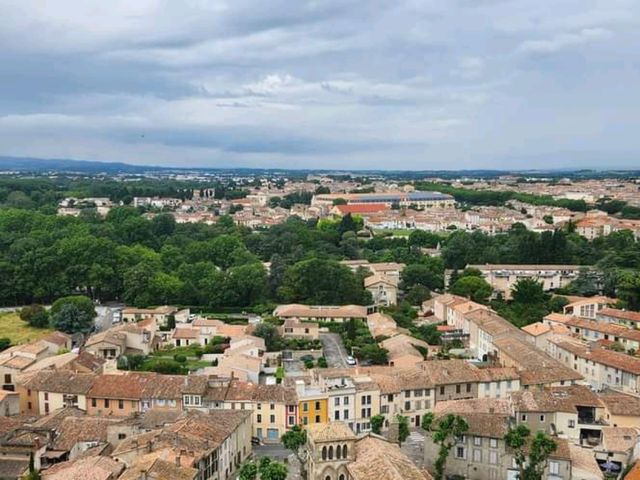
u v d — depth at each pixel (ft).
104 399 599.98
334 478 424.46
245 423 542.57
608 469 494.18
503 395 637.71
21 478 416.26
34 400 614.75
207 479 450.30
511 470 483.51
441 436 472.03
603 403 561.02
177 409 568.82
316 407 585.63
